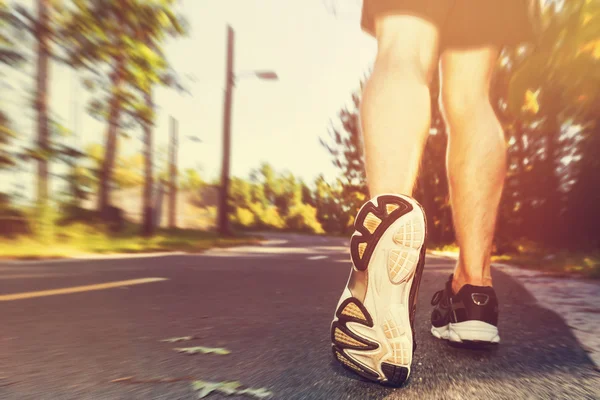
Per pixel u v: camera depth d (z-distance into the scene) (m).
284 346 1.88
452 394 1.34
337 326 1.46
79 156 13.09
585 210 12.84
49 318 2.50
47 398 1.30
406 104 1.50
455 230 1.90
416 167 1.52
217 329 2.22
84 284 4.03
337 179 29.36
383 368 1.39
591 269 5.79
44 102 12.53
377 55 1.61
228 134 24.44
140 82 13.65
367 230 1.43
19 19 11.95
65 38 12.78
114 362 1.65
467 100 1.89
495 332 1.81
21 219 11.30
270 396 1.31
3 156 11.73
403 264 1.39
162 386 1.40
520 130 12.02
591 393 1.37
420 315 2.61
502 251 14.41
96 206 16.36
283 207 86.44
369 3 1.64
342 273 5.21
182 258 7.89
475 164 1.84
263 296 3.37
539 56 3.50
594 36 3.34
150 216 18.42
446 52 1.91
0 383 1.43
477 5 1.83
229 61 24.08
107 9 12.80
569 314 2.71
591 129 11.90
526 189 13.65
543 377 1.51
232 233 25.53
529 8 1.87
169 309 2.80
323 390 1.37
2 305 2.94
